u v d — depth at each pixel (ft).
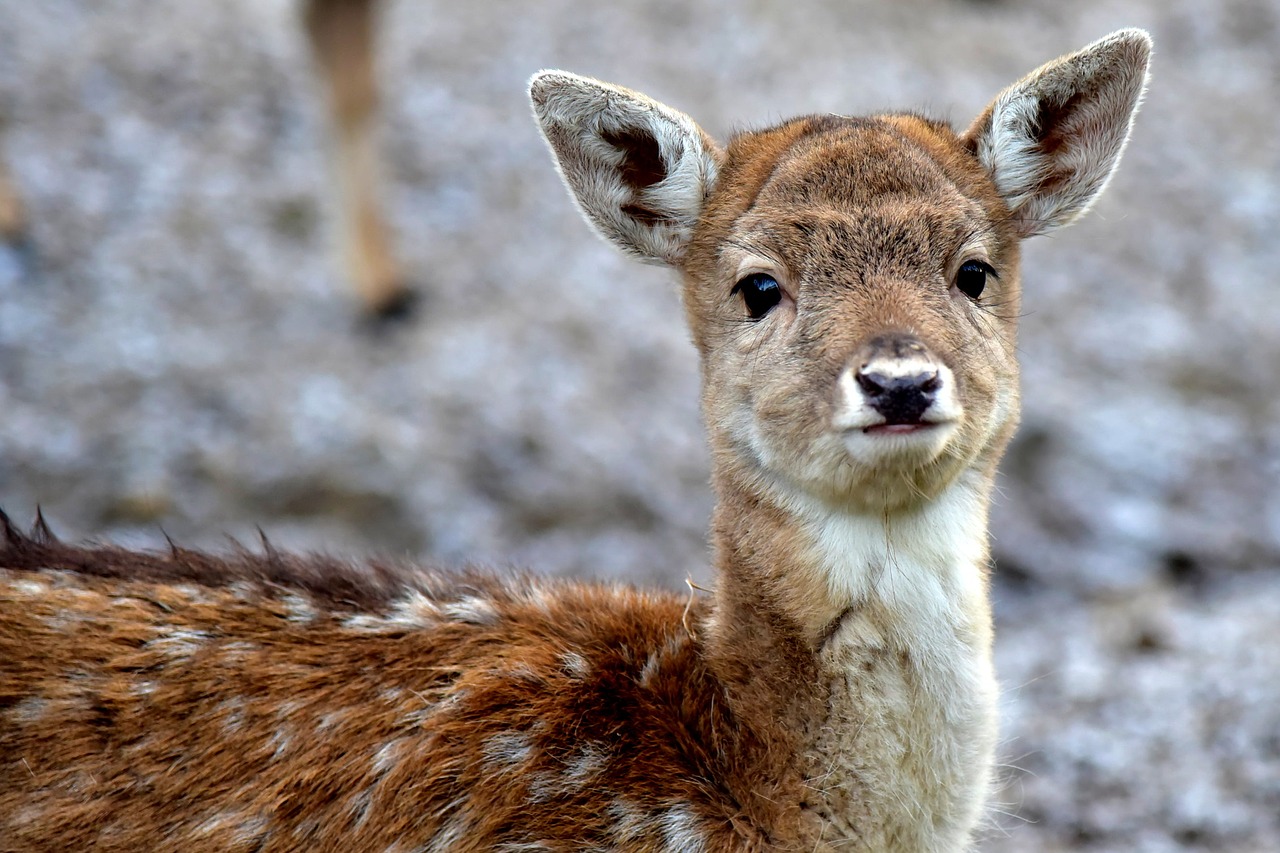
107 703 19.33
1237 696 34.94
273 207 59.41
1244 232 65.82
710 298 21.45
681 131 21.86
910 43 75.31
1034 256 62.69
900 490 18.89
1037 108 21.70
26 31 66.44
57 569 20.90
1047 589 46.34
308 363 51.70
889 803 19.43
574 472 48.49
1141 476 50.98
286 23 71.26
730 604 20.25
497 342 54.13
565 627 20.83
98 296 52.95
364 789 19.15
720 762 19.69
